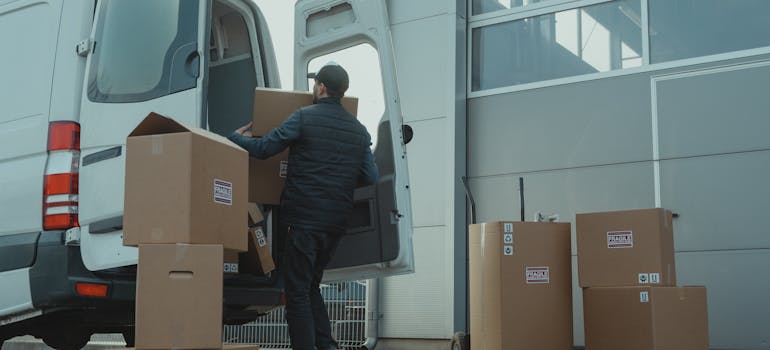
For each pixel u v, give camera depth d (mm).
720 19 5469
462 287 6207
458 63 6371
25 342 7281
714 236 5324
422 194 6352
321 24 4668
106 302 3922
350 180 3865
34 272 3846
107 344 7176
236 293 4234
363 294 6418
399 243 4148
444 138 6301
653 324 4324
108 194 3826
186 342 2975
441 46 6402
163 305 2990
